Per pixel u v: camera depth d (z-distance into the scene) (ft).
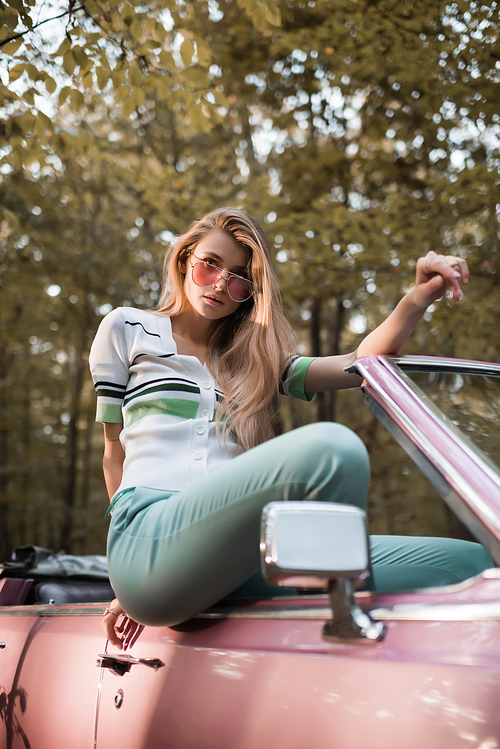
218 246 6.27
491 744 2.53
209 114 13.15
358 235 21.72
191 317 6.56
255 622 3.93
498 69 16.96
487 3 15.69
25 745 5.64
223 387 6.06
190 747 3.78
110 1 11.23
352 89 22.86
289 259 22.82
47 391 48.03
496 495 3.31
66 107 28.58
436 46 17.30
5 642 6.51
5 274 31.71
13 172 27.12
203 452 5.32
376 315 35.32
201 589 4.12
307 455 3.74
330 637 3.39
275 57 26.09
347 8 18.89
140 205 32.68
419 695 2.85
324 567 2.92
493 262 20.52
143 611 4.40
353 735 2.98
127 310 6.19
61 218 31.30
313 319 34.19
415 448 3.87
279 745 3.26
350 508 3.10
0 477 48.37
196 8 21.27
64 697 5.20
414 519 21.22
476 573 5.72
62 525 49.75
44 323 36.86
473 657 2.82
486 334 21.66
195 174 35.78
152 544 4.32
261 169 34.37
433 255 5.47
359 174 28.63
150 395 5.60
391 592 3.48
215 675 3.82
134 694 4.41
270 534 2.94
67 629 5.72
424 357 5.02
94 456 58.49
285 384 6.55
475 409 4.48
